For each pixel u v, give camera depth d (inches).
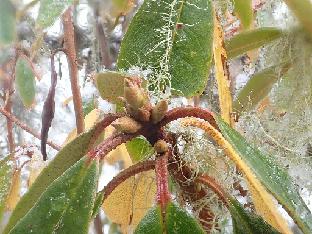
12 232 4.6
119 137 4.9
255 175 4.6
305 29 7.7
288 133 8.0
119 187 6.8
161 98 5.7
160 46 5.9
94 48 10.9
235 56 8.2
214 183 5.5
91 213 4.6
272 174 4.8
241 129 7.7
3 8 5.8
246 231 5.1
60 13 4.6
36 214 4.6
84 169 4.7
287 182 4.9
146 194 6.8
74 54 7.6
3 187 8.2
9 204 8.5
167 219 4.6
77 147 5.1
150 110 4.9
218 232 6.6
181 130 5.6
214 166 6.4
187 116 5.0
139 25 6.0
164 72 5.8
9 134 10.0
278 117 8.1
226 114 6.1
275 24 8.4
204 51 5.8
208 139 6.7
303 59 8.0
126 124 4.8
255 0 8.5
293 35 7.9
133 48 6.0
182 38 5.9
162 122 5.0
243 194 7.1
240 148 4.8
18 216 5.1
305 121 8.0
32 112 12.5
